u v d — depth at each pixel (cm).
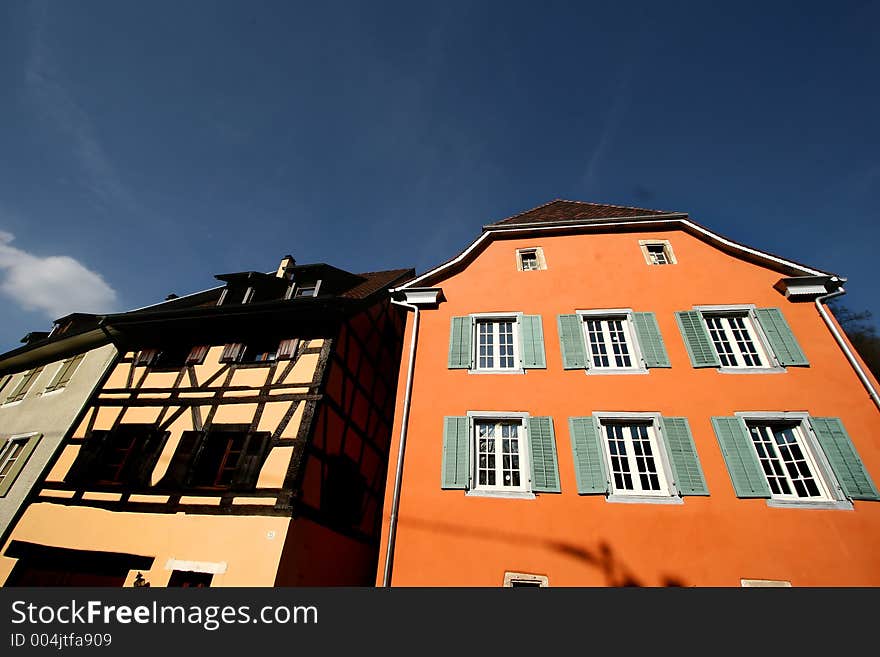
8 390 1598
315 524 878
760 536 686
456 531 767
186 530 837
